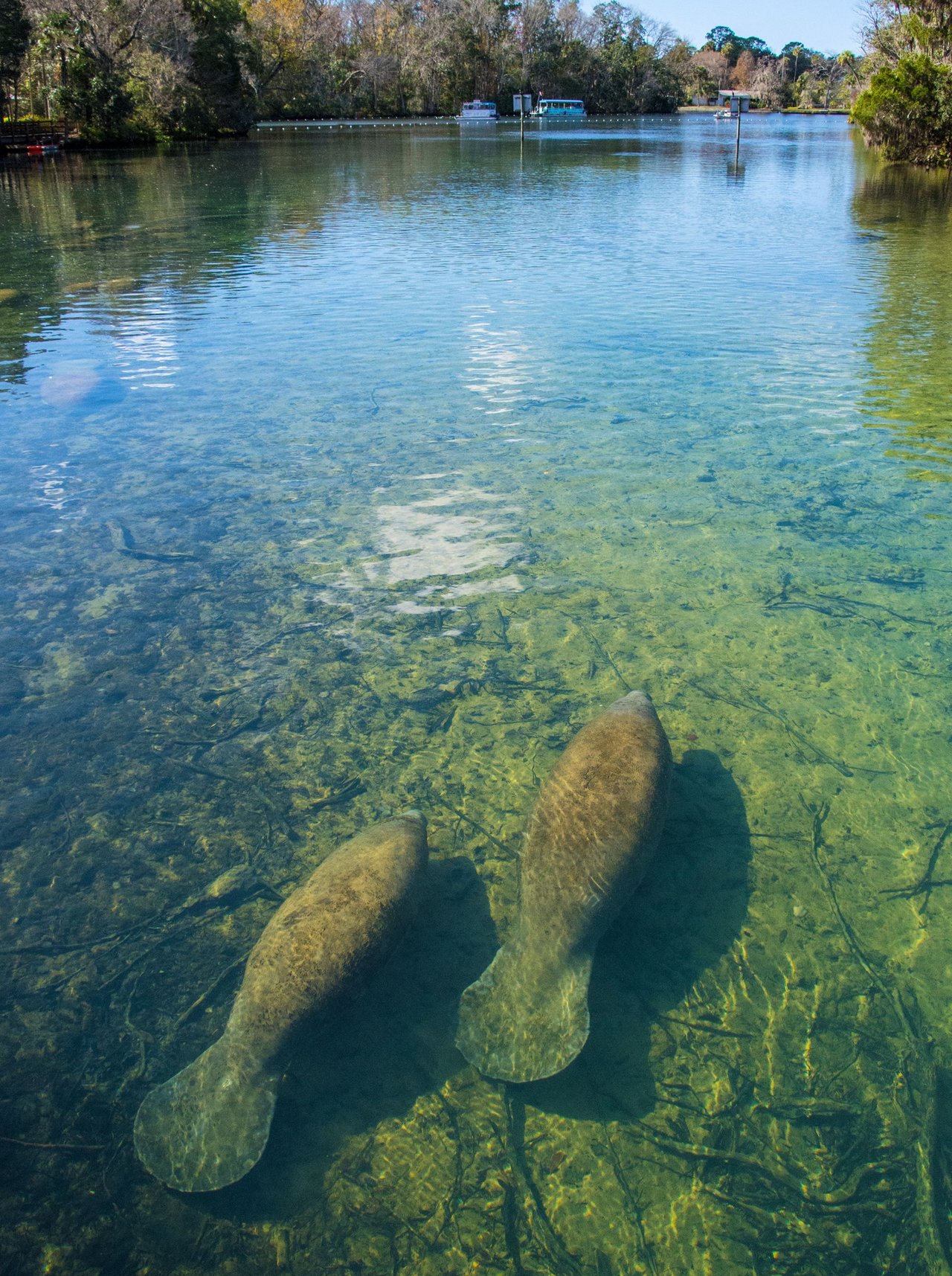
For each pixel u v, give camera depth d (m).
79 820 3.99
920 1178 2.71
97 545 6.34
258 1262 2.52
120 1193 2.66
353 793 4.17
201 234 22.03
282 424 8.69
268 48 86.75
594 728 3.96
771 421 8.62
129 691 4.81
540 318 12.83
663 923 3.56
